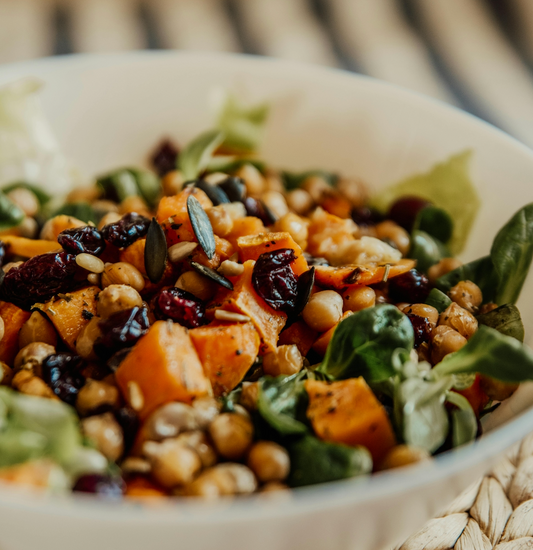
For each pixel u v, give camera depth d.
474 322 0.31
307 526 0.23
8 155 0.36
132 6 0.59
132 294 0.29
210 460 0.26
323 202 0.37
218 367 0.28
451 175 0.35
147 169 0.39
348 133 0.38
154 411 0.27
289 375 0.28
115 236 0.30
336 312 0.30
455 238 0.35
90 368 0.28
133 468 0.26
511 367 0.27
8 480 0.24
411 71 0.53
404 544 0.29
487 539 0.29
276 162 0.39
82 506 0.23
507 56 0.55
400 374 0.28
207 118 0.38
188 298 0.29
